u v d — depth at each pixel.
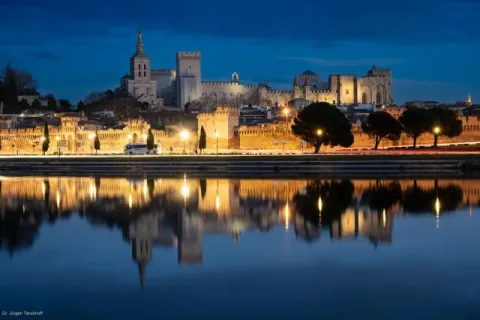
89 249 85.81
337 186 154.25
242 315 61.09
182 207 122.56
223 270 74.50
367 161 193.00
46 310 62.81
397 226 98.88
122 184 170.25
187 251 83.81
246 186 158.75
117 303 64.38
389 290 67.06
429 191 139.88
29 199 137.62
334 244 86.81
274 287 68.38
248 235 93.75
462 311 61.44
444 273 72.31
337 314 61.12
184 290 67.69
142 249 85.38
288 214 112.31
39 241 91.31
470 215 107.75
